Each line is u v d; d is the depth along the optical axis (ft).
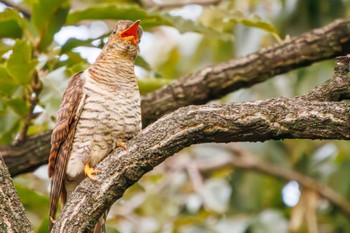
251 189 50.26
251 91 47.67
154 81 35.35
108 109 29.40
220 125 25.30
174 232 45.73
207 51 52.95
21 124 35.06
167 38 55.72
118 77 29.99
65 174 29.84
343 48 36.22
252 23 35.14
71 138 29.58
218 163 51.65
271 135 25.26
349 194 49.29
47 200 33.73
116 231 34.06
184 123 25.52
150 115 35.42
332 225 49.42
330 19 44.11
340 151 49.52
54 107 31.45
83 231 25.61
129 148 25.94
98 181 25.88
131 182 26.04
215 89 35.81
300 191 49.42
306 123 24.95
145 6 43.62
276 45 36.35
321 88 25.66
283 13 44.47
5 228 24.27
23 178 39.91
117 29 31.14
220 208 47.24
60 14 33.30
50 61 33.78
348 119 24.73
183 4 43.68
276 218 46.50
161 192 49.03
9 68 31.78
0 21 33.09
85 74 30.17
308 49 36.04
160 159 25.77
